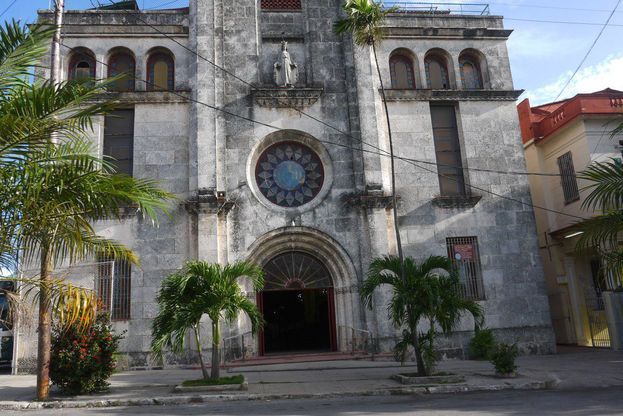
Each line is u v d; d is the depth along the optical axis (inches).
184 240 761.0
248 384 549.3
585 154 867.4
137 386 557.6
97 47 815.1
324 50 852.0
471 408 407.2
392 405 437.1
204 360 714.8
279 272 790.5
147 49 826.2
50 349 512.1
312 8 868.0
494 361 574.2
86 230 372.2
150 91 799.7
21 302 334.0
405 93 852.0
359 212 796.6
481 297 804.6
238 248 763.4
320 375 615.5
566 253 946.1
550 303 987.3
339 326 774.5
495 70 894.4
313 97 823.1
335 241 782.5
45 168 322.7
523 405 414.6
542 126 1005.8
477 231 821.9
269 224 778.2
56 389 547.8
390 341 749.3
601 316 909.8
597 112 868.0
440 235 810.8
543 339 797.9
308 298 1037.2
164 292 529.3
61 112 330.6
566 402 424.8
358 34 644.1
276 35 853.8
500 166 853.2
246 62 826.2
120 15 827.4
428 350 557.6
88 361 503.5
